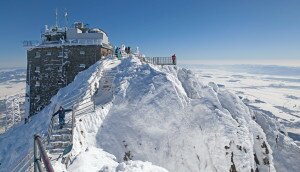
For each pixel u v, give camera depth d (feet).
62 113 82.84
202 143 98.68
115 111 105.40
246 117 118.21
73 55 176.96
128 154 93.66
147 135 99.50
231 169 94.89
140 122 102.27
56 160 64.18
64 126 84.28
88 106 104.68
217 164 95.25
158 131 101.04
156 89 112.37
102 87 124.57
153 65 144.36
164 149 97.04
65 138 77.00
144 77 121.49
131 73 127.54
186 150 97.35
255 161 109.19
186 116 105.50
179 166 94.48
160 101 108.27
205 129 100.78
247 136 102.73
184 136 100.17
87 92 111.75
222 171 94.38
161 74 120.78
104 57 168.96
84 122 94.32
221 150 96.99
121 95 111.14
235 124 103.50
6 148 116.57
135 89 114.42
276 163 119.34
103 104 108.47
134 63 138.62
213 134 99.66
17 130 136.67
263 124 130.82
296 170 116.98
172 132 101.14
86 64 175.32
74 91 118.93
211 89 128.36
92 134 92.89
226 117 104.22
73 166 62.75
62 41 178.81
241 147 98.37
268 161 109.70
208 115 104.12
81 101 105.19
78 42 176.55
